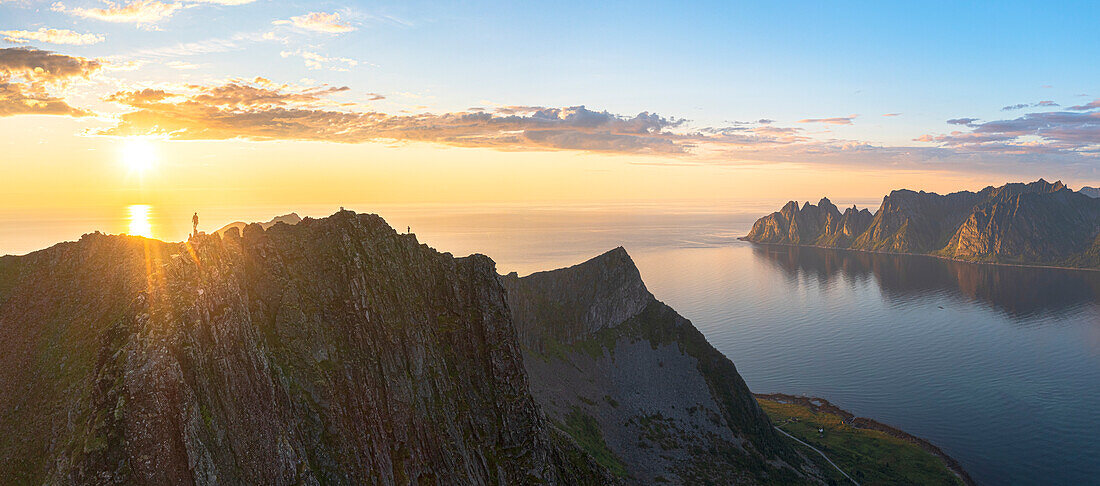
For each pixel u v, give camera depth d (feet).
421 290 347.56
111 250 220.23
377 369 267.59
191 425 171.01
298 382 231.50
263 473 188.44
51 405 170.50
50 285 206.90
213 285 213.46
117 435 162.91
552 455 356.79
